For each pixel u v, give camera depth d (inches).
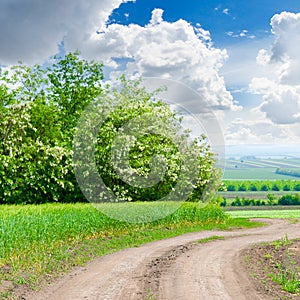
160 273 410.9
